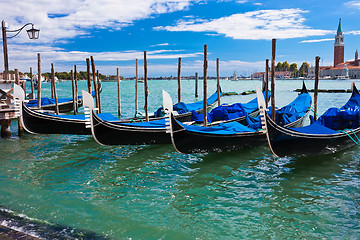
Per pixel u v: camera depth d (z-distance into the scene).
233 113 14.82
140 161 10.20
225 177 8.62
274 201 7.00
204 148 10.41
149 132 11.45
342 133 10.42
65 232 5.56
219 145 10.59
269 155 10.70
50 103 21.08
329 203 6.85
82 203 6.86
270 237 5.53
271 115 12.83
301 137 9.55
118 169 9.35
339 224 5.94
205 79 13.23
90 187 7.86
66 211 6.45
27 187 7.77
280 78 187.62
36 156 10.72
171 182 8.24
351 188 7.70
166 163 9.97
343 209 6.55
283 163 9.84
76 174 8.86
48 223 5.88
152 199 7.14
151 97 43.09
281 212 6.46
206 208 6.68
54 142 12.91
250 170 9.19
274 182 8.19
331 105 28.09
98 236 5.47
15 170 9.12
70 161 10.16
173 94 51.91
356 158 10.25
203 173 8.95
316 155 10.20
